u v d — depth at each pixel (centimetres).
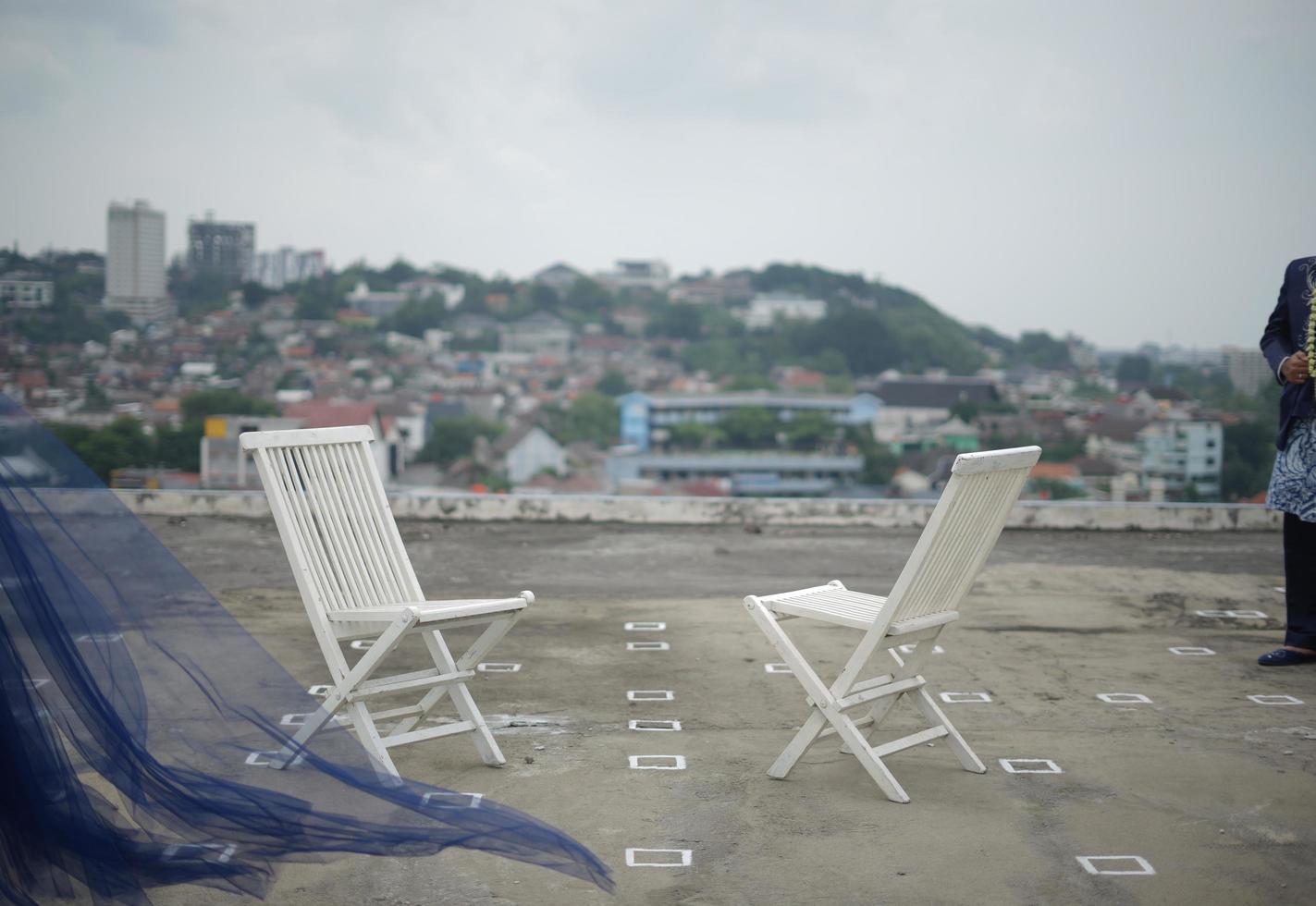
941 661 525
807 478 13062
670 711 438
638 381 15825
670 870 292
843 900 275
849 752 391
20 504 266
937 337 16300
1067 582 718
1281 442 516
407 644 543
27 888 253
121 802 271
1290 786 359
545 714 432
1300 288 502
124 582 278
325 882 280
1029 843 312
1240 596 679
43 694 261
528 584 700
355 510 386
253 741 289
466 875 286
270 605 622
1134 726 424
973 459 335
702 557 802
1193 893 280
